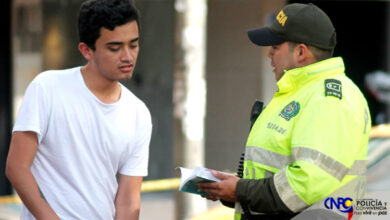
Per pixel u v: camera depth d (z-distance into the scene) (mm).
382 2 30625
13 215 16844
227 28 26859
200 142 19188
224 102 27109
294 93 8375
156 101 29391
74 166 8773
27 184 8555
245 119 26766
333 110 7836
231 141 26922
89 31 8469
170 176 29219
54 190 8766
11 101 28438
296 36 8344
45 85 8688
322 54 8391
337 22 30547
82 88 8758
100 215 8992
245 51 26594
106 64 8508
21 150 8562
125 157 9250
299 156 7797
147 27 29297
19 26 28609
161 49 29031
